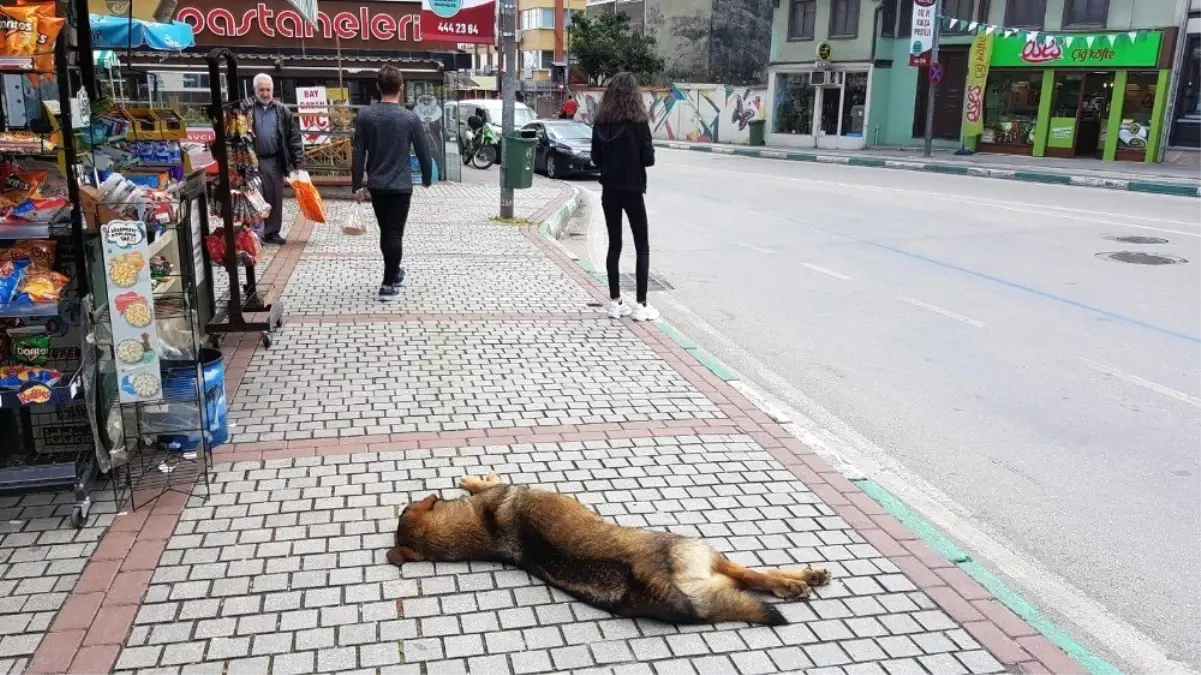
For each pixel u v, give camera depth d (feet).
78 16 15.48
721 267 35.32
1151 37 77.10
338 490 14.19
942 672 10.23
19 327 13.10
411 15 71.61
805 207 52.85
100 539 12.50
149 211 14.11
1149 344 24.76
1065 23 83.87
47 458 13.35
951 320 27.30
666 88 138.72
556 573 11.56
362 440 16.16
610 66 146.51
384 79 25.16
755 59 152.25
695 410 18.22
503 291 28.25
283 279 28.86
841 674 10.14
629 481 14.85
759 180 69.77
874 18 100.27
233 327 20.35
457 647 10.44
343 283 28.58
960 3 93.66
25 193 12.89
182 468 14.74
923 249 38.91
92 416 12.80
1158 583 12.98
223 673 9.86
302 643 10.41
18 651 10.12
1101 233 42.75
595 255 38.29
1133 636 11.71
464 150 79.10
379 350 21.54
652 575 10.91
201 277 19.56
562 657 10.31
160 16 25.90
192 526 12.93
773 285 32.12
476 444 16.14
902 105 102.17
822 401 20.31
